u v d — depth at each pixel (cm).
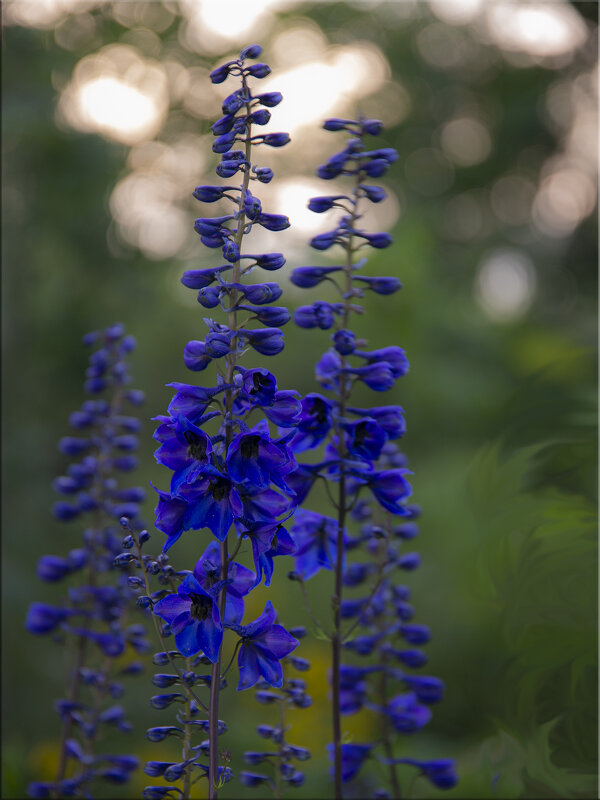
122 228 685
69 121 613
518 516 326
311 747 396
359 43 1282
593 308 858
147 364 725
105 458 308
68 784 272
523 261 1239
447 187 1439
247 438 167
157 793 183
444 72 1359
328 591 531
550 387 375
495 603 342
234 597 183
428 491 596
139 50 871
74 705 281
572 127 1212
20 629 490
